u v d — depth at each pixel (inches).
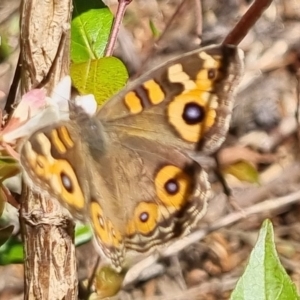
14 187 6.0
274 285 4.0
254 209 10.7
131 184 5.4
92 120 5.4
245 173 9.2
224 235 12.0
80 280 8.9
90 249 9.2
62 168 4.8
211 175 11.1
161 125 5.5
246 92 13.3
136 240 5.3
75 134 5.1
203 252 11.9
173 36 11.6
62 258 4.7
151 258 10.0
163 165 5.5
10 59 10.6
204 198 5.4
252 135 12.8
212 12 13.8
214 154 9.1
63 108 4.9
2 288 11.1
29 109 4.7
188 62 5.3
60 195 4.7
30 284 4.7
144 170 5.5
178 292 11.4
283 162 12.4
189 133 5.4
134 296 11.0
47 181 4.6
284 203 11.0
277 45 13.6
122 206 5.4
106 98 5.4
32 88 4.8
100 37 5.9
